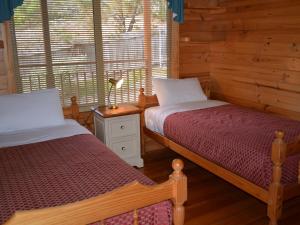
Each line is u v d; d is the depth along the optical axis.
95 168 1.93
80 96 3.49
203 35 4.18
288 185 2.17
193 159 2.93
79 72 3.43
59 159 2.09
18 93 3.03
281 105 3.38
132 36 3.68
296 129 2.68
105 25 3.49
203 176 3.25
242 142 2.41
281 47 3.29
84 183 1.73
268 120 3.01
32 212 1.15
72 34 3.32
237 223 2.40
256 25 3.55
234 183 2.45
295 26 3.11
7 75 3.05
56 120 2.90
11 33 3.02
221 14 4.01
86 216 1.28
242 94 3.88
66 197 1.58
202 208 2.63
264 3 3.41
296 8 3.07
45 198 1.58
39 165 2.00
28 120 2.78
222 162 2.54
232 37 3.90
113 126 3.25
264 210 2.57
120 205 1.36
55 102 2.96
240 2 3.71
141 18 3.69
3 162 2.07
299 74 3.13
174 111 3.42
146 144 3.97
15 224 1.13
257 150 2.25
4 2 2.86
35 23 3.12
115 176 1.81
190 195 2.85
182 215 1.55
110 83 3.51
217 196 2.83
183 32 4.02
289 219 2.41
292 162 2.18
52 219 1.20
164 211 1.59
